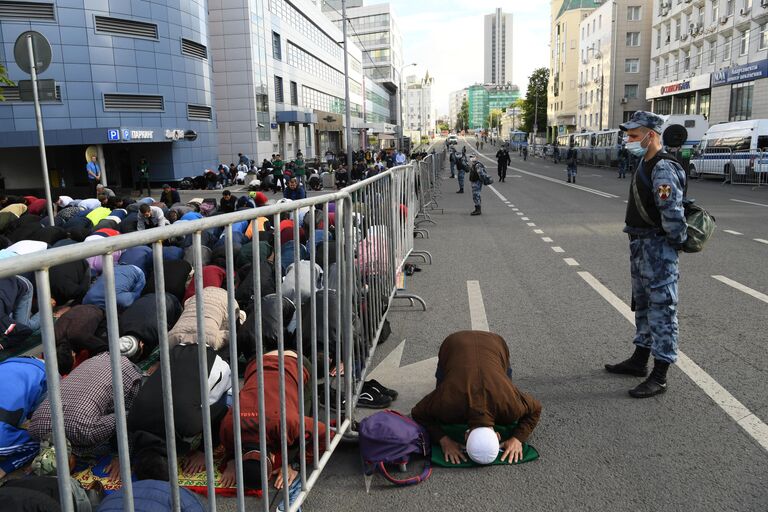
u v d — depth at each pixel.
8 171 31.41
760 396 4.10
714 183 24.95
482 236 11.94
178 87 32.56
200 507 2.52
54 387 1.49
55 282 5.81
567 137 56.69
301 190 15.31
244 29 40.19
